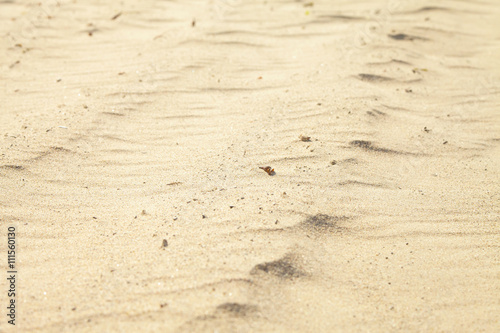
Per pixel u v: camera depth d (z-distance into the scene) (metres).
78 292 1.94
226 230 2.26
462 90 4.10
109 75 4.13
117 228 2.35
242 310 1.83
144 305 1.85
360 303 1.96
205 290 1.90
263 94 3.81
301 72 4.21
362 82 4.03
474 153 3.21
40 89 3.93
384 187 2.75
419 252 2.29
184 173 2.82
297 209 2.41
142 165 2.94
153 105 3.64
